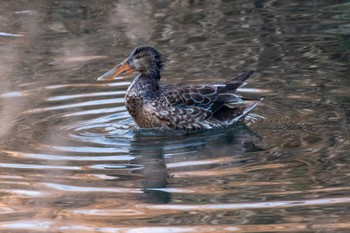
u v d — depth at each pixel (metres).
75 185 10.90
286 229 9.26
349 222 9.38
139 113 13.73
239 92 14.92
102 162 11.80
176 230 9.38
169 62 16.83
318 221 9.44
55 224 9.66
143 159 11.93
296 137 12.60
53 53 17.70
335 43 17.59
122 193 10.59
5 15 20.44
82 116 14.00
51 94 15.09
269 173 11.11
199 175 11.14
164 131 13.56
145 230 9.39
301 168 11.22
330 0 21.03
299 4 20.83
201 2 21.27
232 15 20.09
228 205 10.02
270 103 14.33
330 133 12.66
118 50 17.70
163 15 20.23
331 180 10.71
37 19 20.09
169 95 13.71
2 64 17.00
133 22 19.77
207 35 18.64
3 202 10.37
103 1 21.38
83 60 17.16
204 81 15.49
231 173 11.17
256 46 17.72
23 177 11.23
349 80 15.24
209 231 9.29
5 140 12.77
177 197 10.37
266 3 21.00
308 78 15.52
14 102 14.67
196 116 13.60
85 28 19.41
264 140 12.59
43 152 12.23
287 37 18.25
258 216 9.66
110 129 13.45
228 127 13.56
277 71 16.03
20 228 9.60
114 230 9.45
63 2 21.38
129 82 15.86
